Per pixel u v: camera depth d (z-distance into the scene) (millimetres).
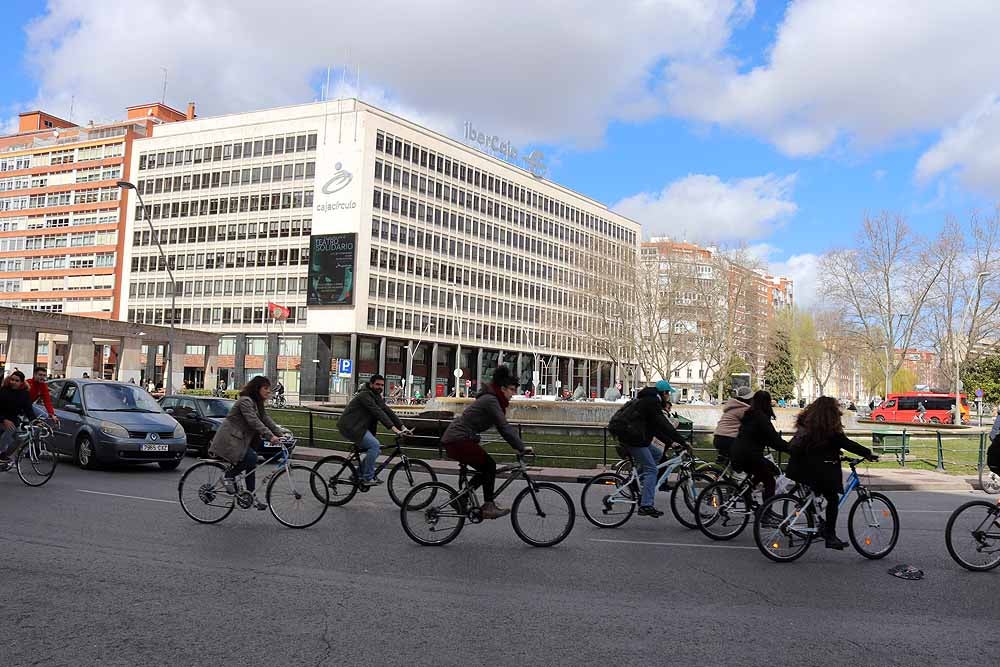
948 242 56062
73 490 12281
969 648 5418
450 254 88812
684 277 57250
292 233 81125
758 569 8008
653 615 6070
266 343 81688
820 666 4984
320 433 22625
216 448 9758
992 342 59125
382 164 80562
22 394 12969
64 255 93938
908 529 11039
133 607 5891
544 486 9070
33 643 5031
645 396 10523
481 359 93438
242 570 7203
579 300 64375
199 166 86625
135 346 61750
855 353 65938
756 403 9875
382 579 7031
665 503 12500
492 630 5547
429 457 19688
